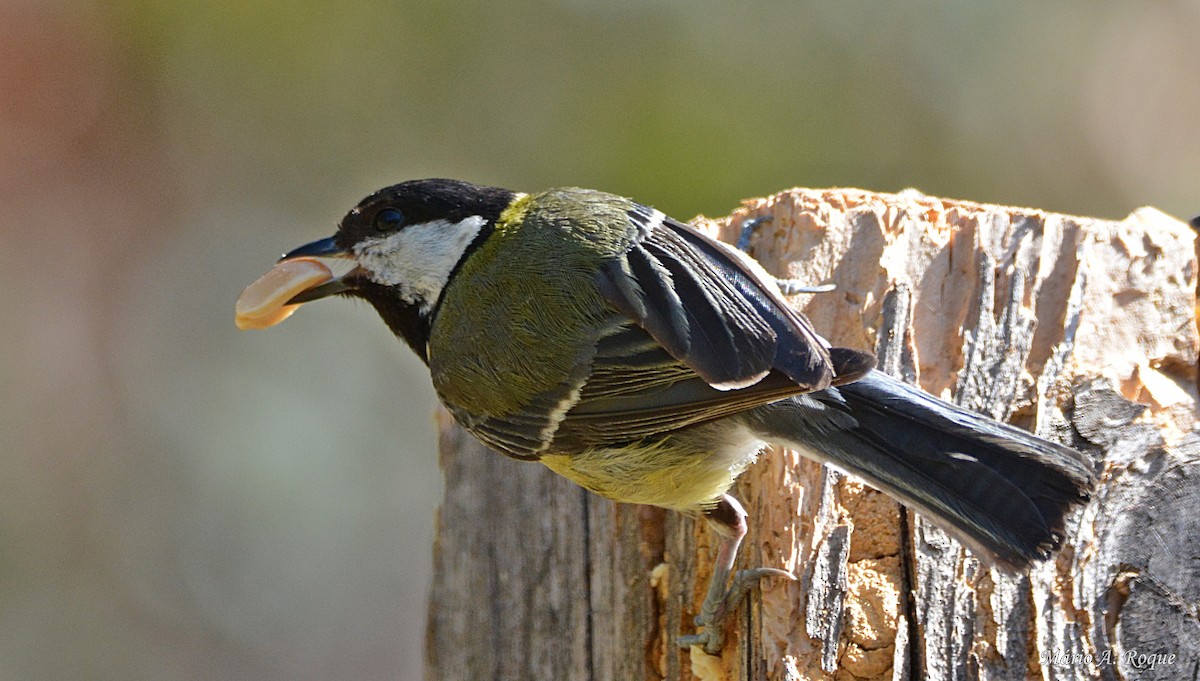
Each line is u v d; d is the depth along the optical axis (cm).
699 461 601
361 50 1330
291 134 1361
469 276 651
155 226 1395
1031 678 523
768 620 558
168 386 1374
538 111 1295
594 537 673
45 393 1359
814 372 532
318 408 1370
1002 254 635
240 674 1329
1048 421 586
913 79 1318
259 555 1346
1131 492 561
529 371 620
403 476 1374
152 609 1334
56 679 1302
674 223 623
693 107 1271
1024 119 1362
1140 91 1394
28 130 1351
